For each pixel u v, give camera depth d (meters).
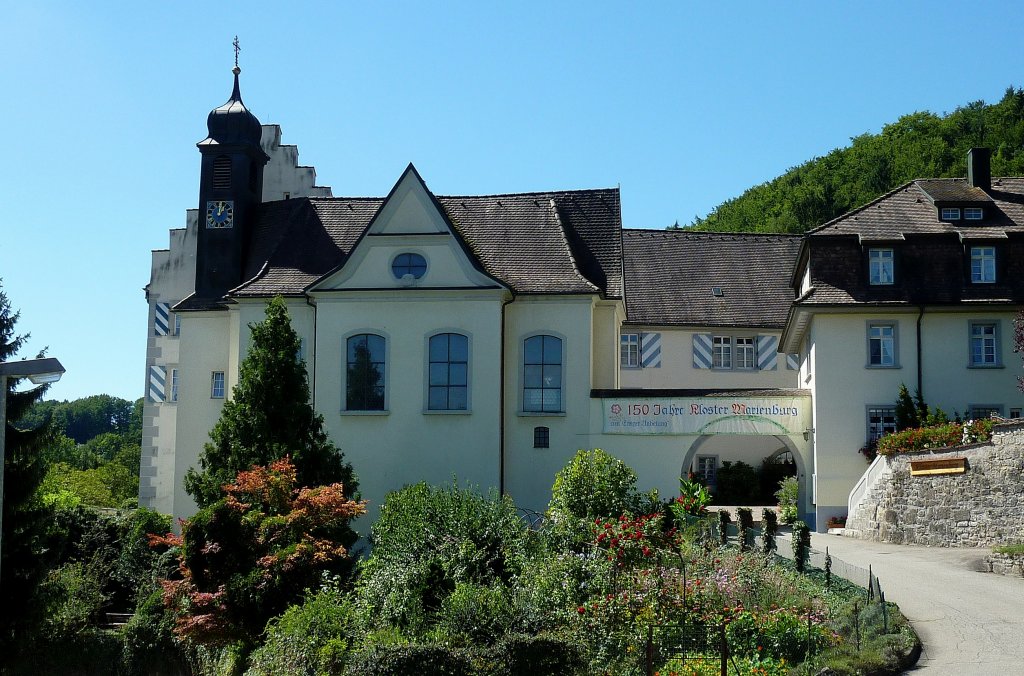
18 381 30.31
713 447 51.28
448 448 34.97
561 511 28.02
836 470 35.97
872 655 17.78
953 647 18.98
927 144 89.19
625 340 51.81
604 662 18.55
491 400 35.03
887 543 31.50
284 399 28.86
